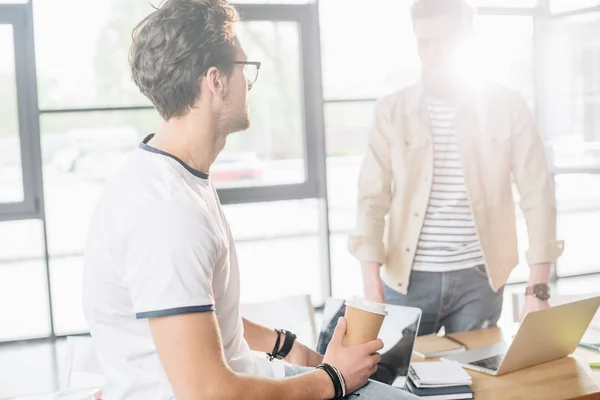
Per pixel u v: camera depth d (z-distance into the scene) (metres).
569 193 7.53
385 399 1.39
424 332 2.48
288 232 7.09
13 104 4.95
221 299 1.33
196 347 1.14
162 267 1.14
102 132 5.19
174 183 1.23
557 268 6.25
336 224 6.57
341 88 5.60
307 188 5.53
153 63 1.30
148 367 1.25
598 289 5.79
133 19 5.12
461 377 1.73
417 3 2.43
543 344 1.84
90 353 2.14
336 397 1.36
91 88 5.11
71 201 5.37
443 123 2.46
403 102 2.52
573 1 5.83
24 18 4.90
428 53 2.44
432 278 2.44
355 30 5.58
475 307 2.46
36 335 5.10
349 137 5.66
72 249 5.50
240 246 7.29
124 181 1.24
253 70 1.41
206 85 1.30
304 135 5.48
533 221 2.44
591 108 5.81
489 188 2.48
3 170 4.94
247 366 1.41
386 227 2.66
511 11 5.95
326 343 1.87
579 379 1.78
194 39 1.28
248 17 5.24
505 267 2.53
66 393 1.73
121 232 1.18
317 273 6.35
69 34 5.02
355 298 1.47
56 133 5.10
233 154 5.39
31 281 5.89
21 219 4.98
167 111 1.32
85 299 1.29
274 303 2.26
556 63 5.99
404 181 2.47
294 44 5.43
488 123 2.46
